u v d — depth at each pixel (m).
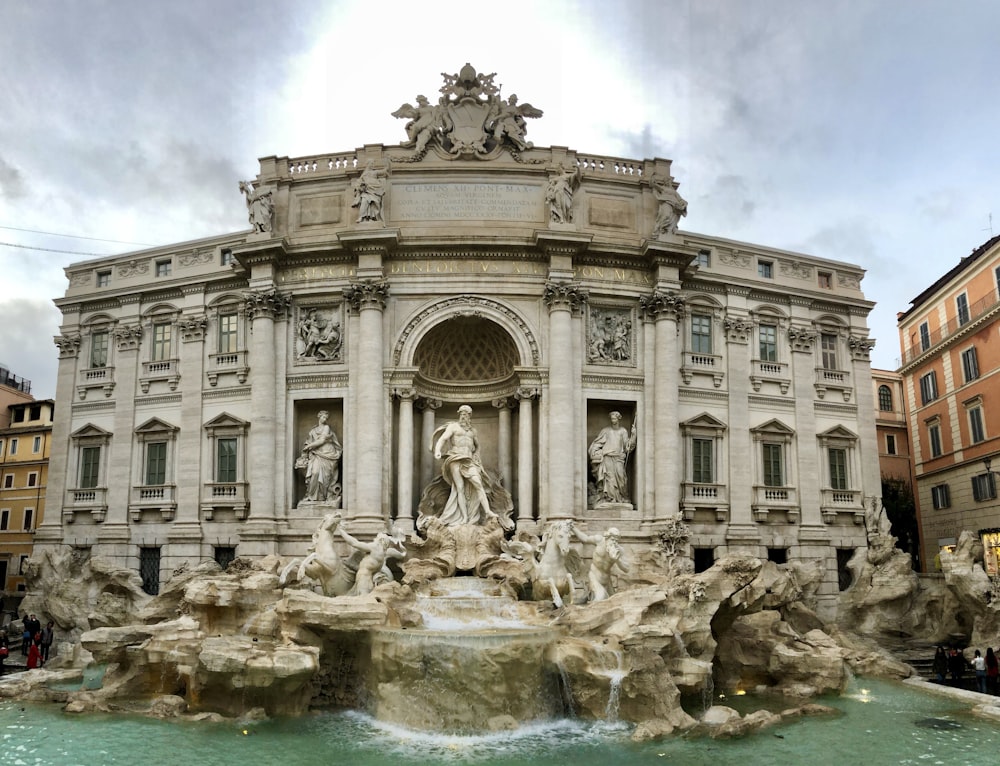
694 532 42.06
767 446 44.84
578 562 35.88
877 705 28.41
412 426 40.06
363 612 26.98
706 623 28.91
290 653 25.28
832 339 47.69
